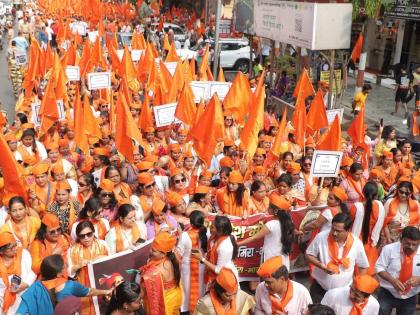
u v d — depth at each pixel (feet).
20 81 63.93
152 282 18.07
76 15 134.62
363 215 22.72
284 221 20.79
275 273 15.19
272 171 30.07
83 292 17.12
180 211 23.39
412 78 59.52
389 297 19.34
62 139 31.89
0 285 17.61
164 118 35.65
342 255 18.76
